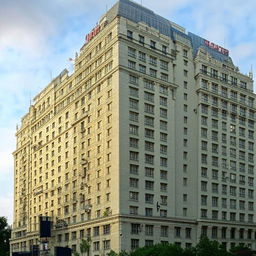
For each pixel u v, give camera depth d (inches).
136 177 3954.2
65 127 4990.2
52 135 5305.1
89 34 4704.7
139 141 4045.3
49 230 3385.8
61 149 5022.1
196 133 4581.7
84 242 3973.9
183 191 4313.5
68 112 4960.6
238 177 4842.5
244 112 5108.3
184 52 4687.5
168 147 4259.4
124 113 3991.1
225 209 4621.1
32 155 5831.7
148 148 4097.0
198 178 4468.5
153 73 4311.0
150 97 4222.4
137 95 4121.6
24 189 5974.4
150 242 3909.9
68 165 4815.5
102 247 3951.8
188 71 4670.3
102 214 4035.4
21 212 6003.9
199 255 3235.7
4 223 6993.1
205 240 3351.4
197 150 4542.3
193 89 4675.2
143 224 3895.2
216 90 4849.9
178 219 4165.8
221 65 5004.9
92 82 4498.0
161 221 4023.1
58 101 5221.5
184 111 4527.6
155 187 4077.3
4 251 6604.3
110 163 4003.4
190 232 4269.2
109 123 4097.0
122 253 3403.1
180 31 4825.3
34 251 3870.6
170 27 4699.8
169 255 3063.5
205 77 4744.1
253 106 5231.3
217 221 4471.0
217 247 3361.2
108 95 4168.3
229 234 4579.2
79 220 4441.4
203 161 4544.8
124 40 4138.8
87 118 4510.3
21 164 6215.6
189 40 4785.9
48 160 5329.7
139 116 4092.0
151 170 4084.6
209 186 4532.5
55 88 5354.3
